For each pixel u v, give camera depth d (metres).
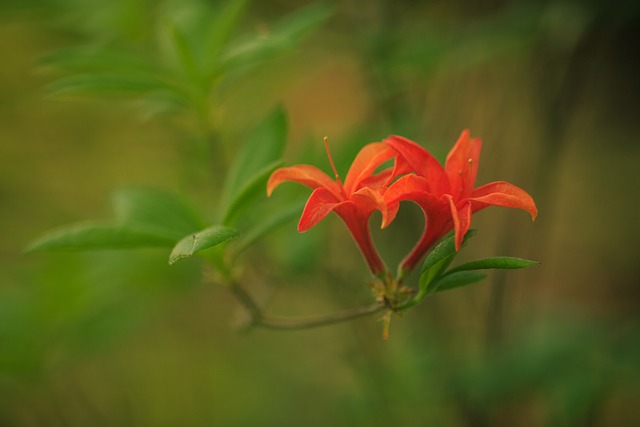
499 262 0.58
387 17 0.83
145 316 0.84
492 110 1.05
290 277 0.76
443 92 0.96
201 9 0.74
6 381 0.87
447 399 0.87
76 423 1.08
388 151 0.59
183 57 0.69
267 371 1.20
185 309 1.20
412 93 0.96
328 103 1.27
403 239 0.90
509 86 0.99
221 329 1.22
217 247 0.63
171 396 1.20
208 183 0.80
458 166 0.59
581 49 0.84
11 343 0.78
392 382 0.91
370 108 0.87
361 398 0.94
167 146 0.94
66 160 1.09
